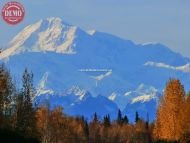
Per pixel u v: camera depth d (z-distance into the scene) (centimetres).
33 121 13512
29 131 13212
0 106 12625
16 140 11075
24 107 13288
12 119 13088
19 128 13050
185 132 17450
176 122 17775
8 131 11100
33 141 11575
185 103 17688
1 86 12612
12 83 13000
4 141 10931
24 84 13475
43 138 17850
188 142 17425
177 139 17625
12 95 13138
